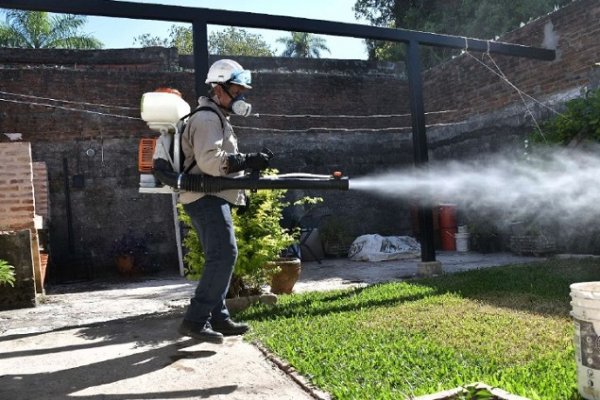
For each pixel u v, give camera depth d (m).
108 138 10.04
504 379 2.53
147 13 5.27
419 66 7.09
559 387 2.38
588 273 5.78
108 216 9.95
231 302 4.93
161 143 3.46
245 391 2.76
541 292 4.84
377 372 2.85
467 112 10.36
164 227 10.20
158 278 9.22
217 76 3.47
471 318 3.96
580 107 7.10
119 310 5.74
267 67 11.70
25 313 5.80
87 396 2.79
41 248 8.06
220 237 3.43
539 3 13.45
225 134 3.49
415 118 7.06
